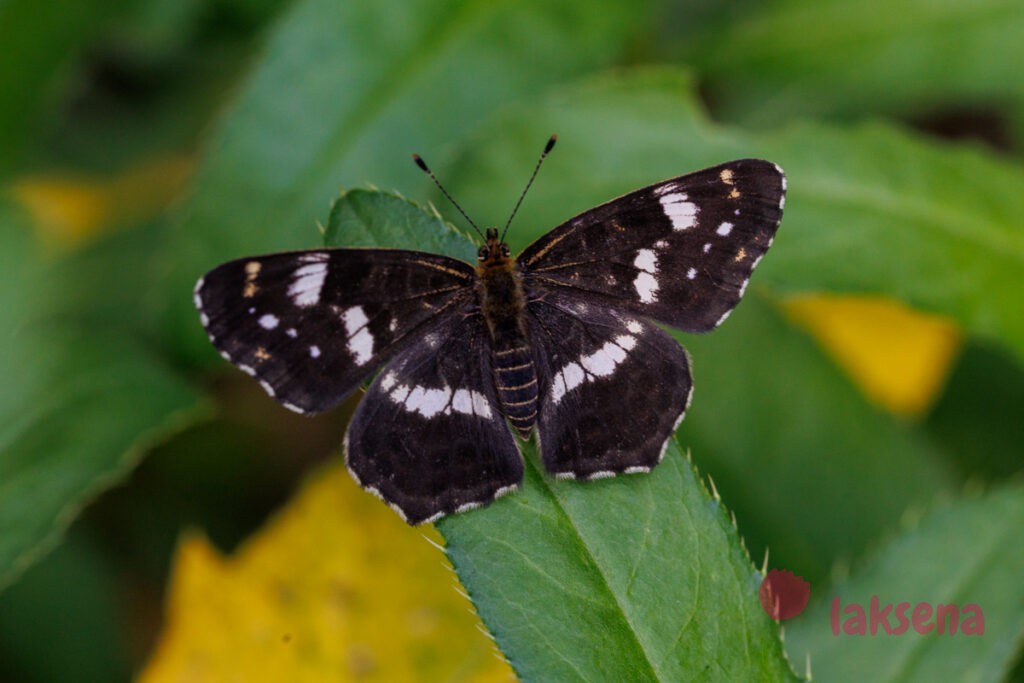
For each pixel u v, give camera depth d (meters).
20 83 0.31
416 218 0.29
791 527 0.31
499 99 0.31
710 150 0.30
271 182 0.30
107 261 0.31
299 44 0.30
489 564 0.28
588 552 0.28
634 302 0.29
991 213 0.30
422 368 0.29
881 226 0.30
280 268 0.28
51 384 0.30
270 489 0.31
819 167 0.30
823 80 0.32
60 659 0.30
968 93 0.31
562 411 0.28
